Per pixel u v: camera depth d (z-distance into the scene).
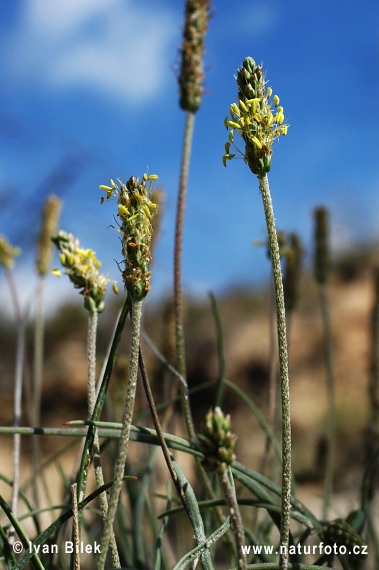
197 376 1.22
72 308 1.25
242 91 0.23
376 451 0.35
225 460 0.20
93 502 0.46
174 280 0.33
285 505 0.22
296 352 1.27
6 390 0.97
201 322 1.37
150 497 0.44
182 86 0.36
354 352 1.21
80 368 1.08
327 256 0.55
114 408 0.46
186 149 0.36
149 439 0.26
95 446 0.24
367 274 1.52
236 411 1.09
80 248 0.26
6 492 0.65
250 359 1.19
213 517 0.35
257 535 0.37
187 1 0.37
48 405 1.06
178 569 0.22
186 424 0.31
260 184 0.23
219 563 0.49
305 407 1.10
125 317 0.24
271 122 0.23
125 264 0.22
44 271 0.50
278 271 0.22
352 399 1.08
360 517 0.30
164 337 0.49
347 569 0.28
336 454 0.85
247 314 1.38
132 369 0.21
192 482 0.52
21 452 0.86
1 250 0.41
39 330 0.50
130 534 0.38
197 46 0.37
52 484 0.64
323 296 0.55
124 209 0.22
